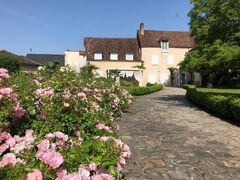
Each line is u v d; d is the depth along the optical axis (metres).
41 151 3.40
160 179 7.02
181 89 45.41
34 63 52.62
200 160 8.55
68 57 60.06
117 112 14.98
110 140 4.37
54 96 6.95
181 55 57.94
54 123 6.20
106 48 57.91
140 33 59.31
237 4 20.34
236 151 9.66
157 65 57.84
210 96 20.03
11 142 3.93
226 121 15.86
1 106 5.06
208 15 21.84
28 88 7.03
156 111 19.11
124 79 50.41
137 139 10.77
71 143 4.52
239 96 17.70
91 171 3.67
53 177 3.14
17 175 3.16
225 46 19.97
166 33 59.72
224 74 44.75
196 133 12.29
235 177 7.39
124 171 7.38
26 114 5.71
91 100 9.38
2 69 5.71
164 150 9.45
